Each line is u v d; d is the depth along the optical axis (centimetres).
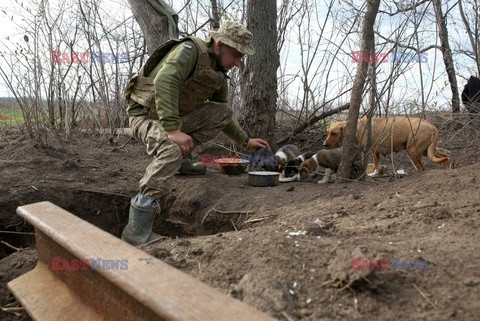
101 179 452
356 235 227
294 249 203
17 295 199
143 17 616
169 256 216
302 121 659
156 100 309
